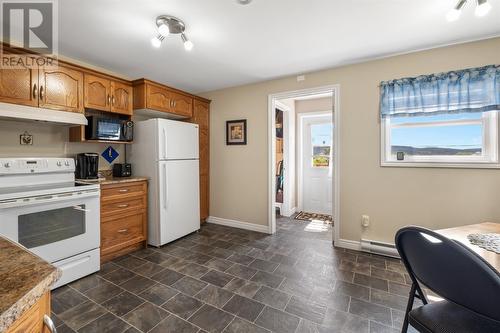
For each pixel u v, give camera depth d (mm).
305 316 1647
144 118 3443
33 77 2094
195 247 2891
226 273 2250
